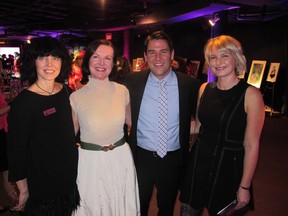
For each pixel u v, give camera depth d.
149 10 8.70
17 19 12.36
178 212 2.78
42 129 1.51
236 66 1.62
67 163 1.62
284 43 8.25
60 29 12.16
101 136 1.73
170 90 2.03
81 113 1.71
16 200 2.73
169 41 1.98
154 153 2.04
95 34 13.05
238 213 1.63
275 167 4.10
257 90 1.56
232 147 1.62
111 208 1.79
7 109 2.52
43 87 1.54
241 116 1.58
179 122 2.04
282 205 3.00
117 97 1.82
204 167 1.71
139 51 13.69
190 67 10.66
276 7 7.00
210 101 1.71
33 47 1.49
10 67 10.59
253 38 9.15
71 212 1.66
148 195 2.14
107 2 8.38
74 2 8.46
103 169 1.74
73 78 3.38
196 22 9.81
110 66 1.76
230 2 6.02
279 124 7.05
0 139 2.53
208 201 1.70
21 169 1.50
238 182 1.61
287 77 8.07
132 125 2.05
